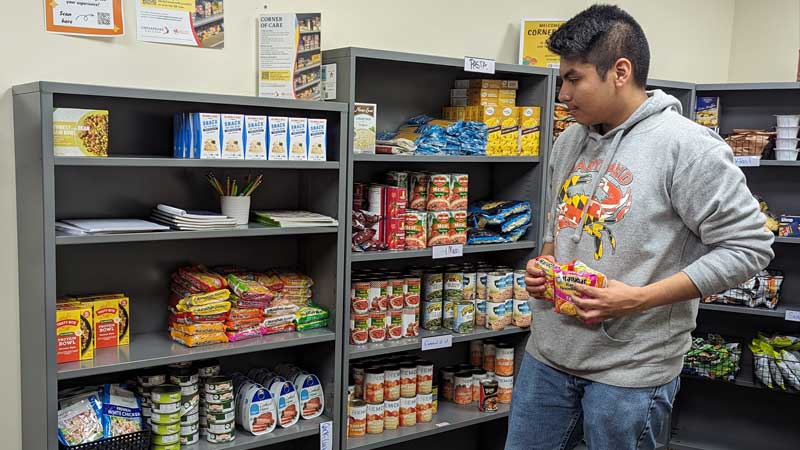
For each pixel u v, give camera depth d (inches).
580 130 85.0
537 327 85.4
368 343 111.2
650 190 75.3
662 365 77.9
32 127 82.5
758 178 152.8
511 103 123.1
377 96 120.6
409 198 116.9
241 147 93.4
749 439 155.5
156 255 102.7
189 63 101.6
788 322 151.2
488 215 123.2
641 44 77.0
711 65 169.6
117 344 94.9
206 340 95.7
